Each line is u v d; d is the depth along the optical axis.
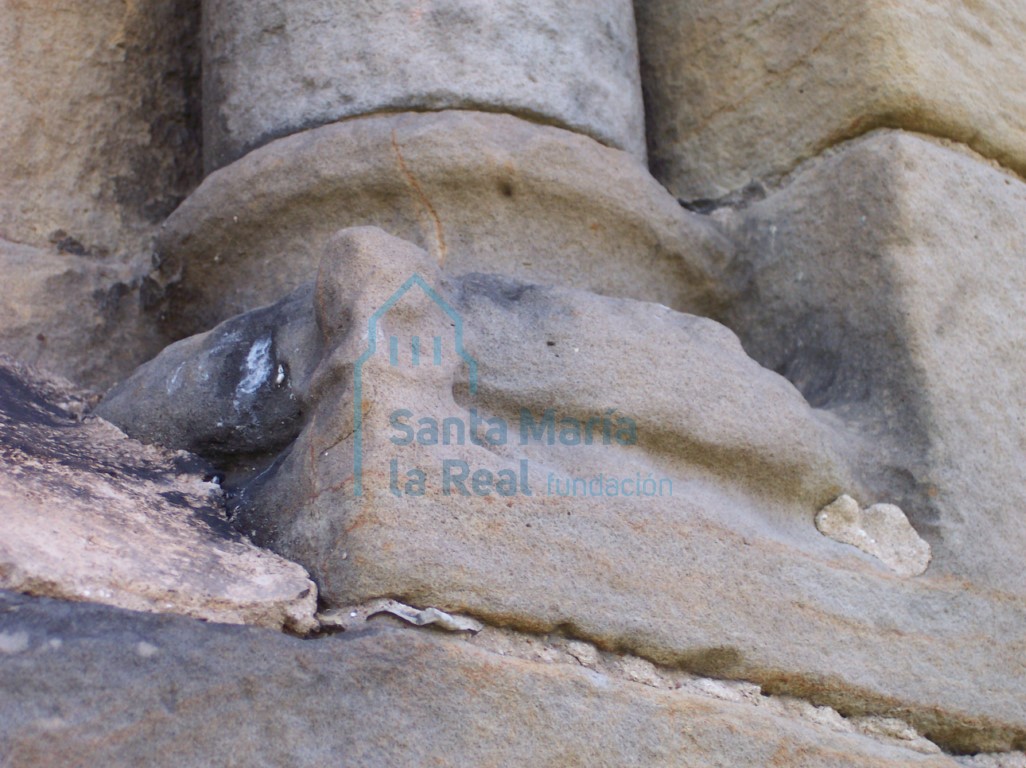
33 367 3.95
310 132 4.20
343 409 3.20
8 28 4.67
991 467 3.99
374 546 3.04
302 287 3.83
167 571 2.96
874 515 3.81
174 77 5.00
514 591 3.13
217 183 4.26
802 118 4.64
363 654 2.89
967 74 4.62
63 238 4.61
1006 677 3.74
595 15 4.54
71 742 2.62
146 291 4.62
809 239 4.45
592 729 3.05
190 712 2.72
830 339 4.30
